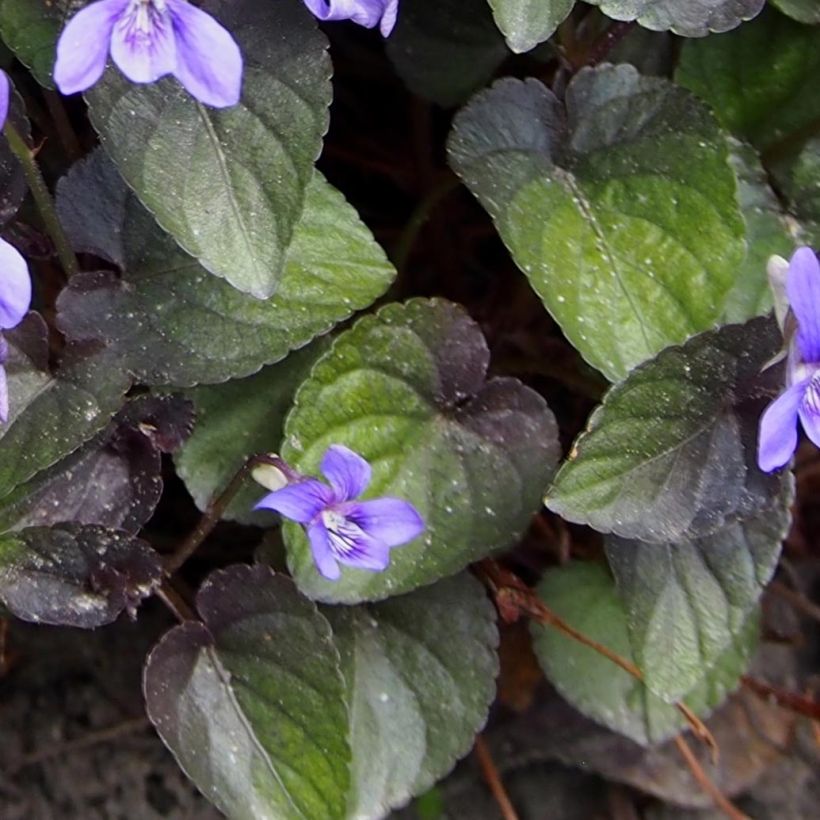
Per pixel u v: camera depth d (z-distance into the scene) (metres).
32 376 0.23
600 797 0.29
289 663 0.24
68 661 0.28
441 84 0.27
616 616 0.26
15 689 0.28
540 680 0.28
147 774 0.27
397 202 0.29
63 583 0.23
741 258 0.24
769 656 0.30
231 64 0.21
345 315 0.24
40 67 0.23
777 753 0.29
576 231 0.25
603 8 0.24
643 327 0.24
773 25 0.26
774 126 0.27
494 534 0.24
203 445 0.25
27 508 0.23
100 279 0.24
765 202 0.26
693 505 0.23
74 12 0.23
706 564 0.25
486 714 0.25
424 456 0.24
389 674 0.25
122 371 0.23
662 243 0.25
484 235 0.29
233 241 0.22
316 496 0.22
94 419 0.23
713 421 0.24
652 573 0.25
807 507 0.31
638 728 0.26
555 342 0.28
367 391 0.24
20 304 0.20
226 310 0.24
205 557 0.28
